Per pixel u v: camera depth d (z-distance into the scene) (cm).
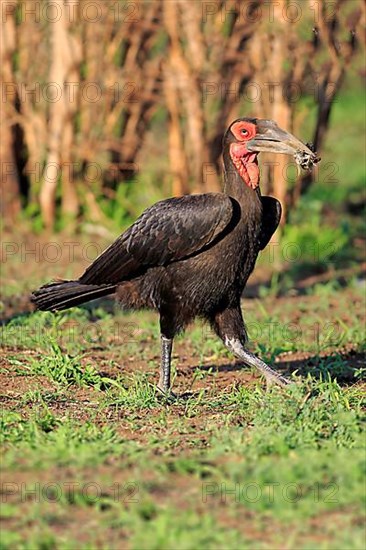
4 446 1138
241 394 1352
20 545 923
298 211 2523
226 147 1359
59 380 1438
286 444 1115
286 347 1670
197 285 1356
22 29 2458
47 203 2477
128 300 1419
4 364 1523
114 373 1522
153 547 914
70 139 2447
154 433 1205
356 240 2461
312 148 1387
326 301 1991
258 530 959
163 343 1401
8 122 2472
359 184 2933
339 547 920
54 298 1445
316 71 2220
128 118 2486
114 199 2519
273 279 2091
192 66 2319
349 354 1655
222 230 1320
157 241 1351
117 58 2439
